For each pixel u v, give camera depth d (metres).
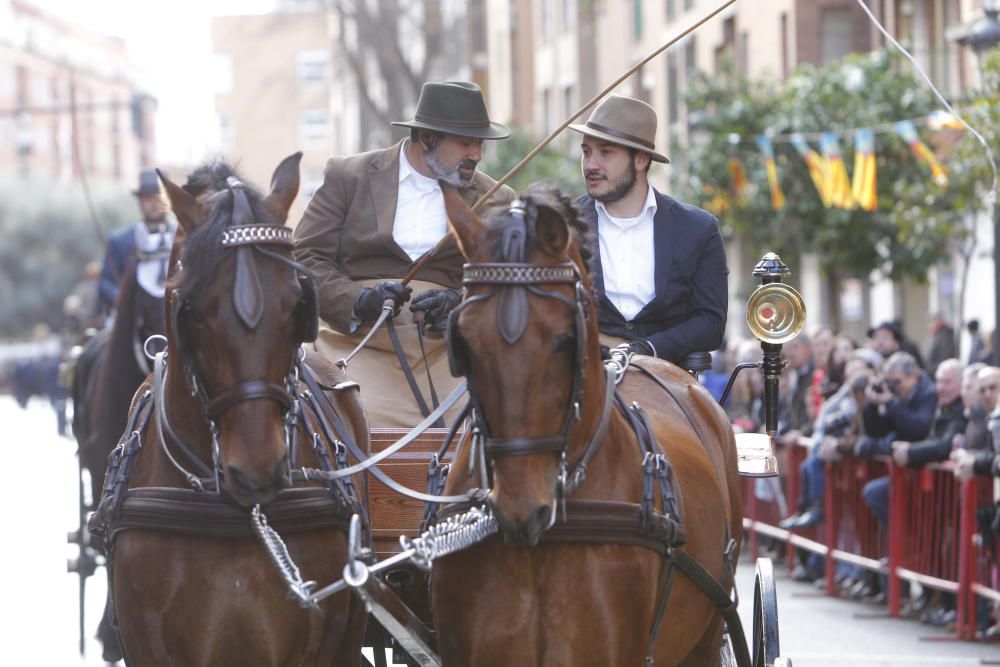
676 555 8.05
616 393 8.39
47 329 104.62
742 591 19.31
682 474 8.47
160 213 13.99
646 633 7.77
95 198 108.12
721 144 30.84
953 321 32.56
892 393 17.56
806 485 19.64
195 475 8.10
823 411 19.16
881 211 29.30
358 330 10.38
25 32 149.88
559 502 7.50
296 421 8.35
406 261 10.36
